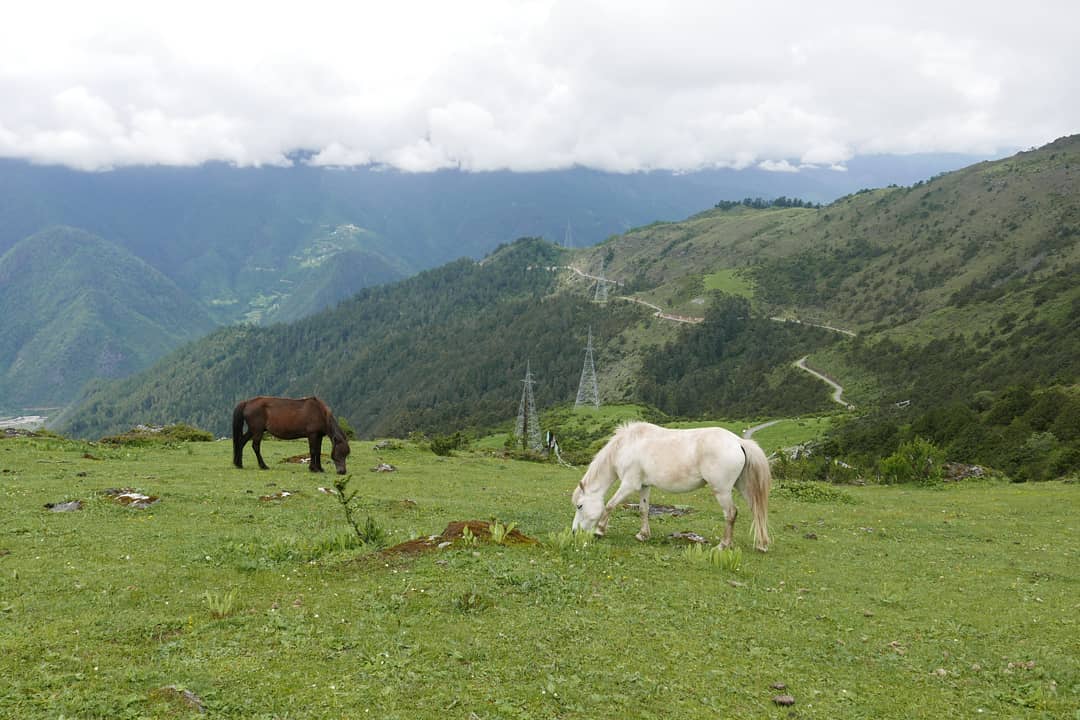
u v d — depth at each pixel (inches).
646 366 6835.6
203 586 342.6
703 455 490.3
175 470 806.5
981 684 281.1
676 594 374.0
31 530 448.8
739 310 7770.7
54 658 242.7
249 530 491.2
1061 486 1153.4
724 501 492.1
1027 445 2096.5
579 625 311.3
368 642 272.5
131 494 590.6
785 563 486.6
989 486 1197.1
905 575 480.7
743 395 5659.5
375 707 221.3
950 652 319.3
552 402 6683.1
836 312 7642.7
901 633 346.6
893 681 280.4
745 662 287.7
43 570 355.9
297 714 213.3
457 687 239.8
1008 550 604.7
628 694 246.4
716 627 327.6
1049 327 4281.5
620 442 518.6
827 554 535.5
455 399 7687.0
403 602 322.0
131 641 265.1
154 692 219.6
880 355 5344.5
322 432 867.4
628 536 536.4
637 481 510.9
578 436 4574.3
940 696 266.7
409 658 260.1
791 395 5187.0
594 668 266.1
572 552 438.9
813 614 366.6
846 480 1419.8
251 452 1078.4
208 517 534.3
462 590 340.8
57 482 661.9
